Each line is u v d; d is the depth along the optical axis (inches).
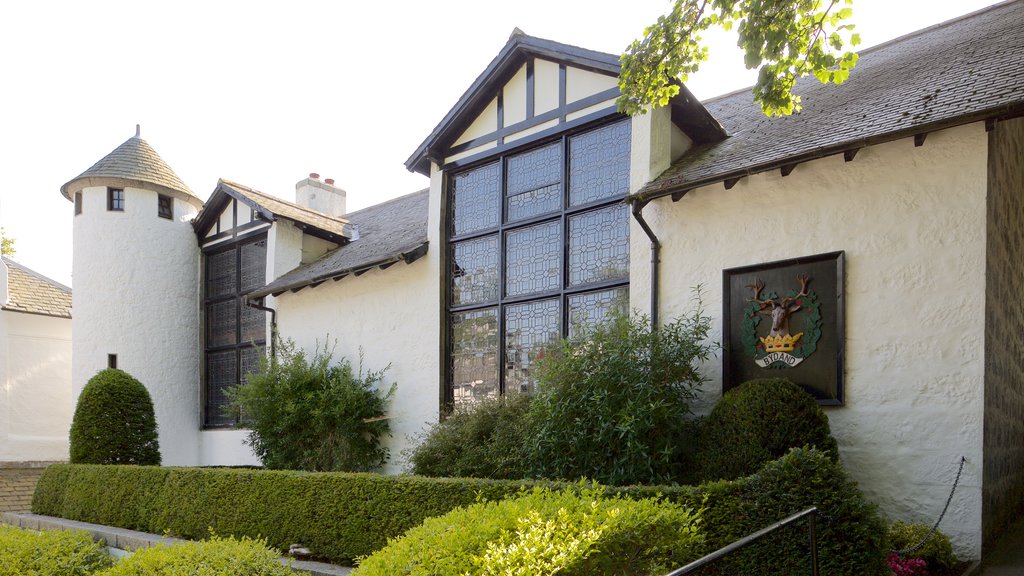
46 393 631.8
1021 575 206.2
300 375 434.6
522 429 291.6
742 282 283.3
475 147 398.3
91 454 441.7
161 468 374.0
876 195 251.6
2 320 599.8
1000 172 251.6
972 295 227.3
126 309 540.1
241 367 542.3
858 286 251.8
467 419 339.9
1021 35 294.4
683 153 341.1
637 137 322.7
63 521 412.8
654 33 242.5
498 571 124.9
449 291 407.8
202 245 583.2
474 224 401.4
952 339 229.6
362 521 267.6
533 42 362.9
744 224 284.8
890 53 381.7
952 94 247.0
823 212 263.4
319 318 478.0
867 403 244.4
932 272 236.4
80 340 542.6
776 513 182.5
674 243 306.5
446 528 151.5
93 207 552.4
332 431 420.5
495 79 385.4
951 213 234.8
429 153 411.2
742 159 281.3
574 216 352.8
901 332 240.2
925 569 205.6
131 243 547.8
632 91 254.4
